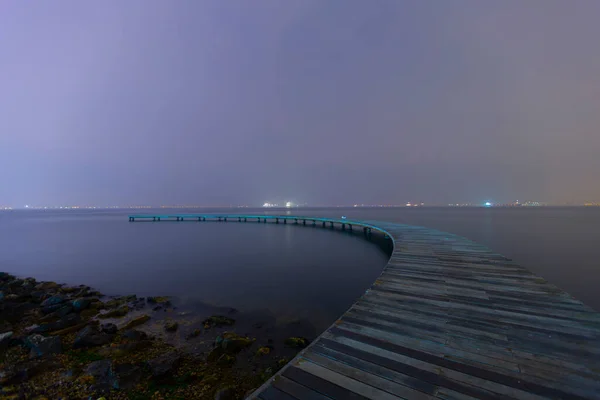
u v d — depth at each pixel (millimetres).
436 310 4504
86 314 8258
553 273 12883
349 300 9148
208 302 9078
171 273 13031
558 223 40594
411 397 2453
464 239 12664
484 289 5574
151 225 43062
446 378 2713
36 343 5969
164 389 4633
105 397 4395
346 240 24016
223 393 4395
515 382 2639
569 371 2812
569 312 4371
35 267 15336
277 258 16156
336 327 3900
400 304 4777
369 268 13586
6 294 10617
